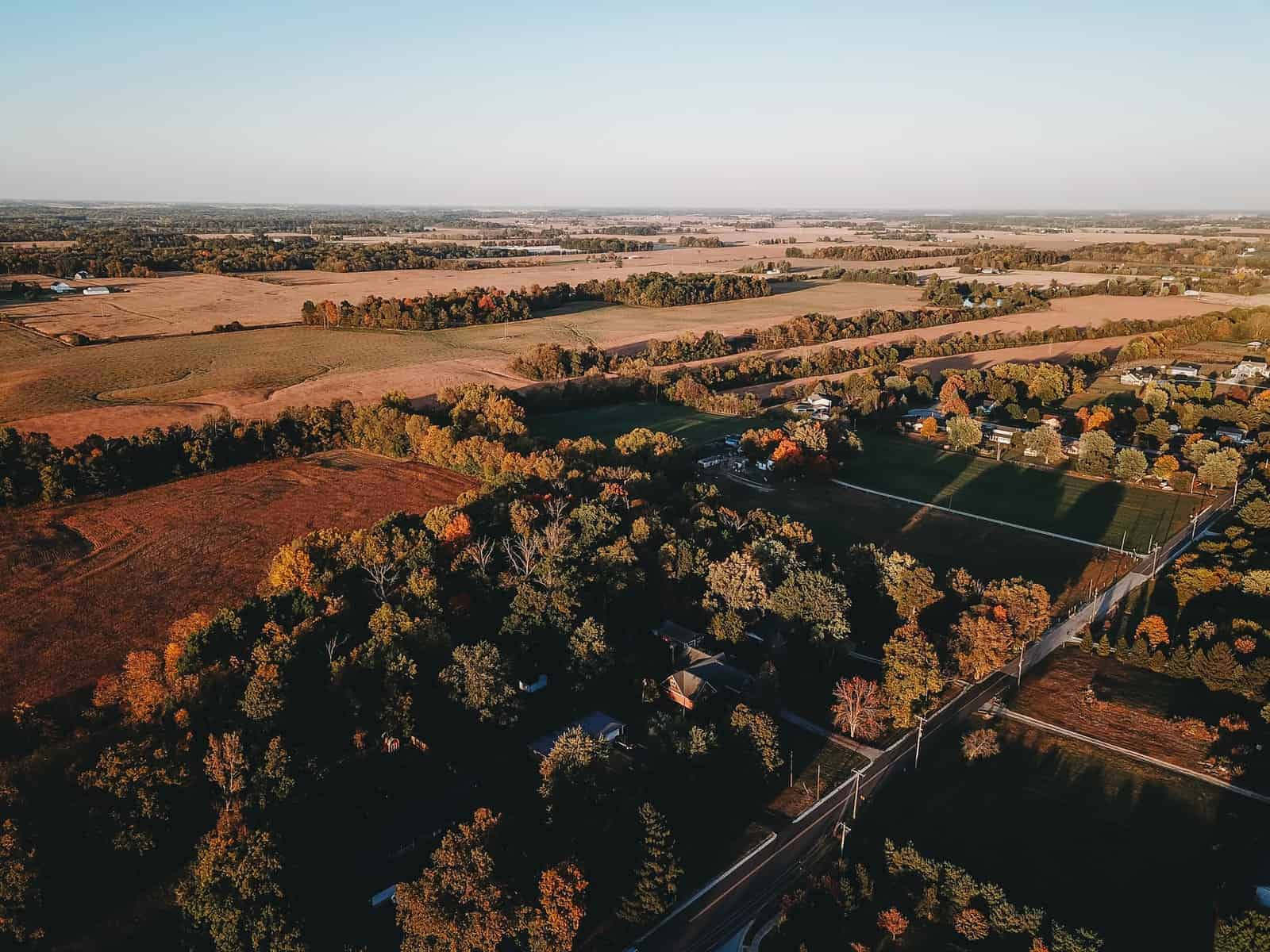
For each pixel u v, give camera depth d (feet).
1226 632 291.38
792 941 180.65
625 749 241.35
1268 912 176.86
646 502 376.07
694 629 307.17
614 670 278.46
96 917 184.75
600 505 345.72
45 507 380.99
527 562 307.58
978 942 179.93
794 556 323.78
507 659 254.47
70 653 268.62
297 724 228.43
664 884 185.78
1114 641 304.71
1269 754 238.27
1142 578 351.25
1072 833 212.02
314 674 246.27
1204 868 198.59
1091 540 390.21
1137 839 209.56
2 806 194.39
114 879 194.59
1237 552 356.59
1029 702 270.46
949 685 281.13
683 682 264.72
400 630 259.19
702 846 209.56
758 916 188.24
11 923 173.78
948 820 217.97
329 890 188.24
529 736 247.91
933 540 389.19
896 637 269.44
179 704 227.20
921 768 239.50
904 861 196.85
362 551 307.17
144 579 316.81
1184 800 222.89
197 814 210.38
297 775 208.95
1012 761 241.14
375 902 187.52
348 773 221.05
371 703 237.04
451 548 315.58
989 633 272.31
